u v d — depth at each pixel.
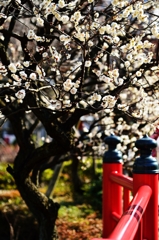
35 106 2.80
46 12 2.25
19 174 3.26
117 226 1.37
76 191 6.85
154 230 2.10
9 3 2.49
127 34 3.08
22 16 3.13
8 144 14.66
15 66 2.36
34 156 3.11
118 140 3.12
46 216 3.30
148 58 2.43
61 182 7.66
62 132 2.85
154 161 2.16
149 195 1.96
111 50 3.06
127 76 2.84
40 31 2.87
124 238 1.24
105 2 3.38
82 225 4.75
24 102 3.03
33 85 2.79
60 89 2.47
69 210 5.42
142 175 2.13
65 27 3.63
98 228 4.64
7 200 5.95
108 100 2.37
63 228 4.62
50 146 3.03
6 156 12.36
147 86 3.28
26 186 3.27
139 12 2.27
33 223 4.52
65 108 2.51
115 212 3.04
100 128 5.00
